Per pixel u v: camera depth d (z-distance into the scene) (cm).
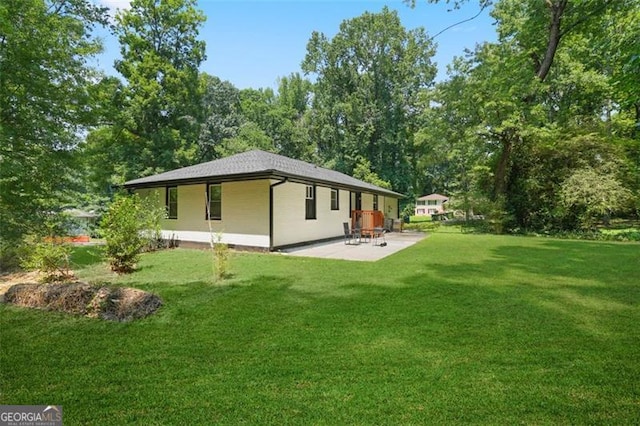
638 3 932
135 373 277
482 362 290
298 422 212
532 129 1539
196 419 216
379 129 3278
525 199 1742
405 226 2539
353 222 1659
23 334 364
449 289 543
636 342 328
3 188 744
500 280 607
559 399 233
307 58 3475
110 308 417
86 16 909
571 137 1659
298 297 504
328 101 3397
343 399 236
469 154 1970
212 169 1141
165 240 1206
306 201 1231
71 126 852
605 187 1419
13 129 734
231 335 358
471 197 1844
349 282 598
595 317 403
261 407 228
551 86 1828
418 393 243
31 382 264
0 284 620
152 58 2106
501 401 231
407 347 322
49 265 619
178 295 516
